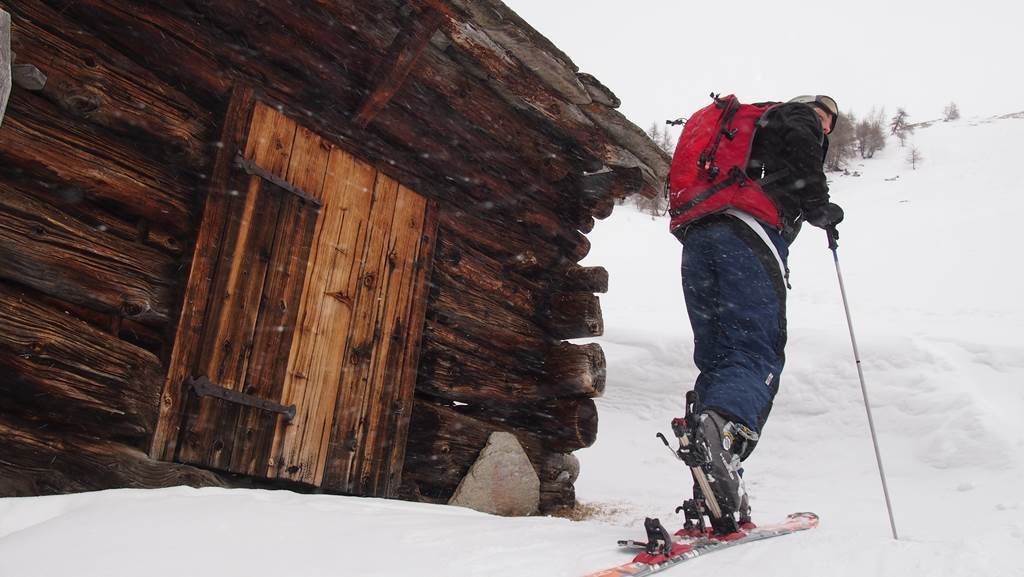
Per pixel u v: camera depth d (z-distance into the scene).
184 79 3.50
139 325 3.21
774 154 2.86
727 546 2.34
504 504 4.77
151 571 1.76
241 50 3.77
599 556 2.13
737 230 2.76
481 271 5.04
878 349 10.57
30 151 2.87
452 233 4.90
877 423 9.22
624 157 5.42
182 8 3.58
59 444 2.76
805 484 7.75
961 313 15.94
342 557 1.98
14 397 2.71
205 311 3.29
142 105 3.24
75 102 3.01
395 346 4.27
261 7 3.84
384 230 4.29
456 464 4.66
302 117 3.95
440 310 4.70
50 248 2.86
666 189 3.18
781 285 2.77
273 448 3.52
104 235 3.07
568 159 5.67
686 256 2.93
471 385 4.90
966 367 10.14
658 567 1.97
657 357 12.59
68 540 1.94
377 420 4.11
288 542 2.11
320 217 3.90
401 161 4.54
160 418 3.05
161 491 2.63
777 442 9.34
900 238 26.39
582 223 5.93
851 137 59.22
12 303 2.70
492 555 2.09
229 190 3.46
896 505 6.29
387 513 2.70
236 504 2.50
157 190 3.28
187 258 3.29
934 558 2.03
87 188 3.05
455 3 3.83
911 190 41.59
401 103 4.55
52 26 3.00
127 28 3.32
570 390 5.38
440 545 2.19
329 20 4.11
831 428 9.37
